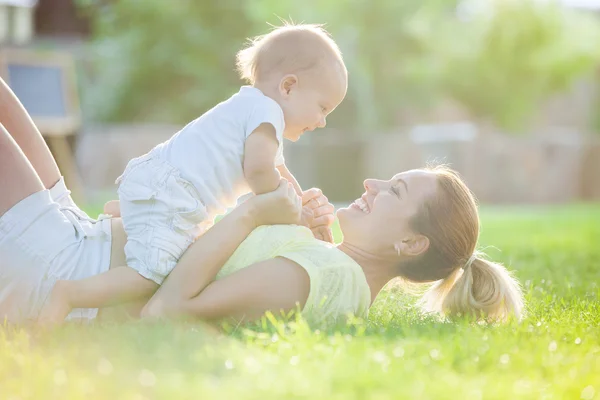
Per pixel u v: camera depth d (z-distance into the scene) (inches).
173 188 161.3
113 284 159.0
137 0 1164.5
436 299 187.3
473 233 178.7
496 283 181.8
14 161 163.5
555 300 217.0
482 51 1253.1
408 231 174.6
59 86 756.6
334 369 120.1
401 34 1209.4
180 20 1171.3
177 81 1199.6
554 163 1014.4
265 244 165.9
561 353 140.3
